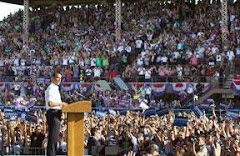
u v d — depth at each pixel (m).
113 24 112.06
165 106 86.75
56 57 104.81
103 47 105.56
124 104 90.75
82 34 111.38
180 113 62.66
